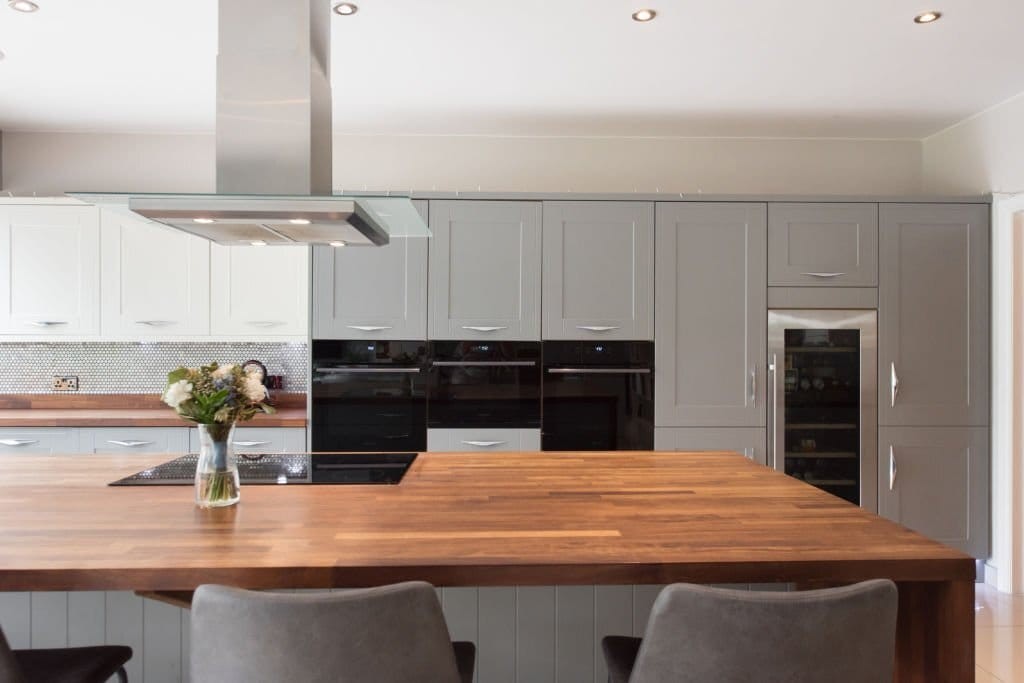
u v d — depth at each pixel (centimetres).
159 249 367
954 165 379
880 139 405
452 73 304
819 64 293
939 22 253
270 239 207
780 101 340
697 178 404
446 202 351
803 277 357
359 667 102
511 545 134
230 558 125
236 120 188
